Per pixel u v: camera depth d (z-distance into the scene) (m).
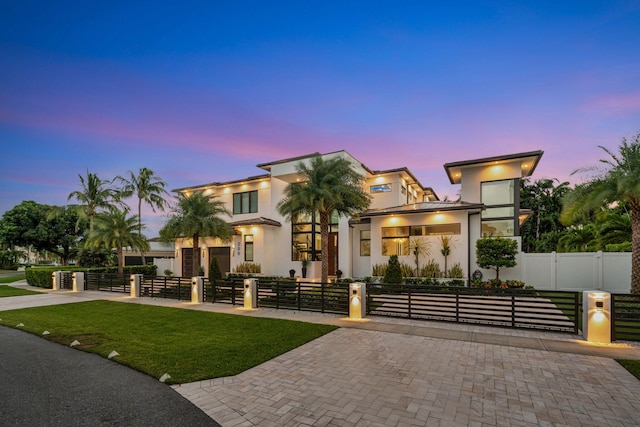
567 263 14.66
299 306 10.88
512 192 18.09
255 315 10.12
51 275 19.50
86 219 29.03
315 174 14.36
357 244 21.03
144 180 30.75
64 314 10.67
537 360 5.69
